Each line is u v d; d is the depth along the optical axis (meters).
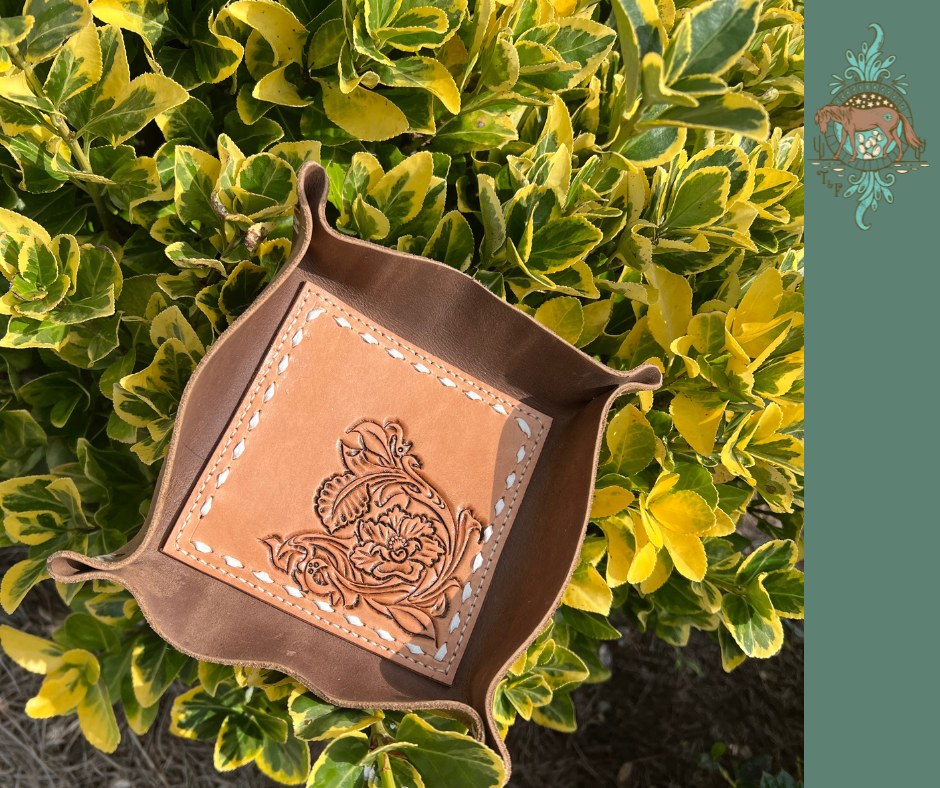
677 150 0.95
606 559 1.18
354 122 0.90
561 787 1.99
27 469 1.15
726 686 2.19
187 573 0.76
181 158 0.84
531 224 0.88
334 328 0.80
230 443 0.77
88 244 0.86
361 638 0.81
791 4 1.26
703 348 0.99
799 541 1.39
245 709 1.16
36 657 1.08
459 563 0.85
